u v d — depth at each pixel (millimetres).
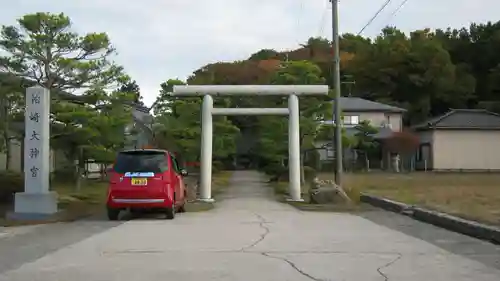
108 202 13055
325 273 6559
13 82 17906
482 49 55500
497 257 7719
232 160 48094
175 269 6785
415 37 57031
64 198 19031
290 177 20906
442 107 54688
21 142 23844
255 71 52875
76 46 18172
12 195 17188
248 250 8289
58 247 8617
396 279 6234
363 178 31547
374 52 55656
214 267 6926
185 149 26734
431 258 7617
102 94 19016
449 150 44188
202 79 41031
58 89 18797
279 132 24500
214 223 12359
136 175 13125
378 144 43875
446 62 52219
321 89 20938
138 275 6426
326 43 53469
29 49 17484
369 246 8734
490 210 13289
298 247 8609
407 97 54094
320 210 16547
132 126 24375
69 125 18797
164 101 28016
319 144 31125
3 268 6848
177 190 14148
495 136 44562
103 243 9055
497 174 37344
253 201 20484
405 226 11836
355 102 47344
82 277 6309
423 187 23281
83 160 22156
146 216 14188
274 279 6227
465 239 9625
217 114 21203
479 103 53094
